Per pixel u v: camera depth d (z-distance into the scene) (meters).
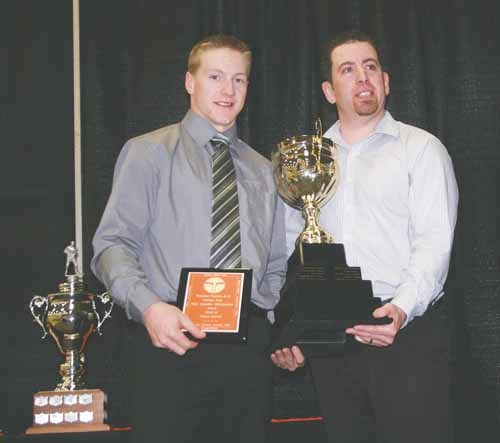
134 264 2.12
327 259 2.15
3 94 3.15
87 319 2.82
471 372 3.10
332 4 3.28
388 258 2.43
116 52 3.20
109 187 3.10
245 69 2.35
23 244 3.08
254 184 2.35
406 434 2.23
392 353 2.29
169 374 2.08
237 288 2.08
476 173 3.21
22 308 3.04
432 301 2.32
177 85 3.20
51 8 3.22
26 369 3.00
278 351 2.31
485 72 3.26
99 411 2.71
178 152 2.27
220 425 2.12
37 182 3.12
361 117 2.56
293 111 3.24
